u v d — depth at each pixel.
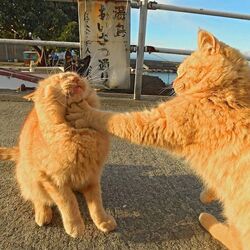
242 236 0.46
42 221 0.53
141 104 1.21
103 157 0.55
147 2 1.15
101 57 1.20
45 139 0.50
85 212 0.57
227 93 0.48
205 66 0.51
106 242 0.49
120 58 1.21
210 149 0.48
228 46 0.52
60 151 0.49
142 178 0.71
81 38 1.18
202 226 0.54
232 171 0.45
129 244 0.49
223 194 0.48
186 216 0.57
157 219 0.56
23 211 0.57
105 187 0.66
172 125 0.49
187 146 0.50
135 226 0.54
